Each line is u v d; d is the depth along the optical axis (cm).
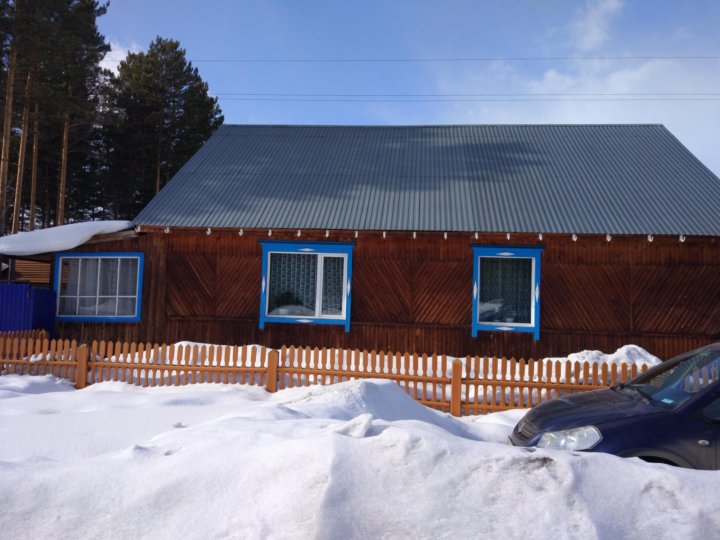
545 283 1163
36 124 2742
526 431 495
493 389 780
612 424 430
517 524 261
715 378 450
